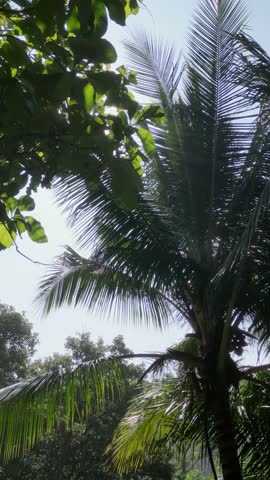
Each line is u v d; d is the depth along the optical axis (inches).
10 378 937.5
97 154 104.0
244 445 297.0
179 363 323.0
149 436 343.6
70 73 92.0
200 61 296.8
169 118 295.4
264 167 267.3
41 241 124.0
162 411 327.6
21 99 91.2
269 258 277.9
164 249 297.9
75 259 365.1
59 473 700.0
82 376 300.4
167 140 296.2
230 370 294.0
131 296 335.0
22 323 1006.4
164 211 302.4
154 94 303.9
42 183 107.3
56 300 353.7
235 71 274.7
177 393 313.7
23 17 97.3
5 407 293.0
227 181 289.0
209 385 291.6
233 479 280.2
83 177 109.1
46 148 100.6
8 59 93.0
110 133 104.4
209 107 291.9
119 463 363.9
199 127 292.5
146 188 305.7
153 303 336.2
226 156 288.8
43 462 716.0
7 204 121.3
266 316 283.6
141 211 301.1
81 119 98.7
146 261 294.5
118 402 644.1
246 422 302.2
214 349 297.9
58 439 708.0
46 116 94.0
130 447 350.3
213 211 290.8
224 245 290.5
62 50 94.2
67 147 99.7
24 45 92.9
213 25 299.6
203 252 296.8
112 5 91.6
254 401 319.0
